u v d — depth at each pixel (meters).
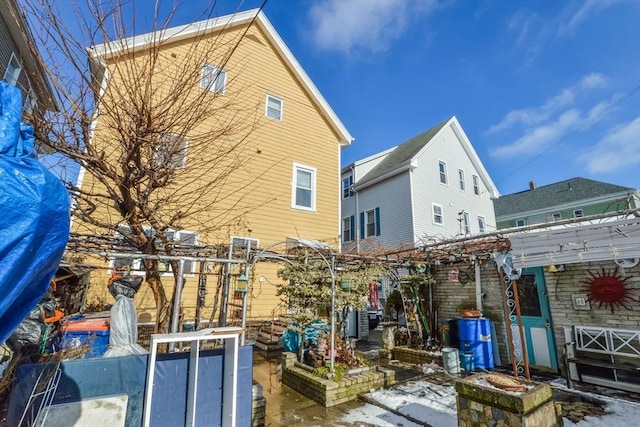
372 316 13.72
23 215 1.44
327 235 10.77
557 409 3.38
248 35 10.32
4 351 2.72
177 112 2.91
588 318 5.64
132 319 3.40
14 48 7.05
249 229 8.41
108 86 2.76
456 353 6.21
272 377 6.06
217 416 3.00
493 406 3.13
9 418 2.25
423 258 7.71
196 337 2.86
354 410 4.45
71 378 2.47
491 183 18.52
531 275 6.57
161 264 4.51
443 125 16.92
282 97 10.83
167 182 3.24
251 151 9.58
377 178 15.67
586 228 4.73
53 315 3.85
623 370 5.00
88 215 3.07
